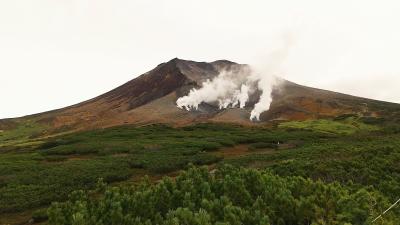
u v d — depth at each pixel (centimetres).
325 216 1258
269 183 1486
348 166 2472
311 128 10075
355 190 1617
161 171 4203
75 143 7625
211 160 4606
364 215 1182
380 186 1800
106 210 1310
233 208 1191
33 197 3192
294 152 4241
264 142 6819
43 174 4181
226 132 8688
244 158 4294
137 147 6231
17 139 14112
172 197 1388
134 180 3775
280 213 1298
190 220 1102
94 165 4597
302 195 1441
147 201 1360
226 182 1434
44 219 2584
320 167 2427
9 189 3512
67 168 4456
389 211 1270
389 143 4006
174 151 5612
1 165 5138
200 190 1440
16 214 2833
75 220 1188
